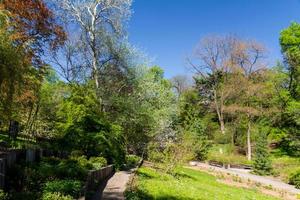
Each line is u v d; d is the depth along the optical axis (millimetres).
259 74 66062
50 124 31000
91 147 24172
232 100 68250
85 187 13523
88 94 27406
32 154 15492
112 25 36000
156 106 39031
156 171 30750
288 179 41344
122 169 27766
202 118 71438
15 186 11805
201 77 75938
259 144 47781
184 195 19453
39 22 30891
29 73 21562
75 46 36562
